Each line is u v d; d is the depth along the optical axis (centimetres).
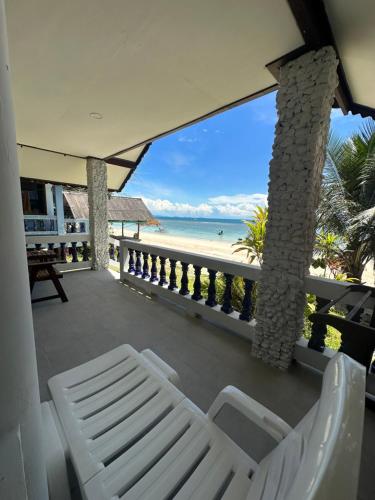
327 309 129
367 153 413
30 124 314
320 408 46
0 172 36
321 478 31
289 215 169
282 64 172
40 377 168
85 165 498
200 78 207
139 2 135
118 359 129
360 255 420
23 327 43
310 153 157
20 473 41
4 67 36
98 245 474
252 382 167
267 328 186
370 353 107
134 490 71
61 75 207
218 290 384
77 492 85
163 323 252
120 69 198
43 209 803
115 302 308
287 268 174
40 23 150
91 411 98
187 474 77
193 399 151
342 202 428
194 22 148
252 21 143
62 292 305
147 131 337
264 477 66
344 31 145
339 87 190
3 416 39
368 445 124
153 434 88
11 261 39
